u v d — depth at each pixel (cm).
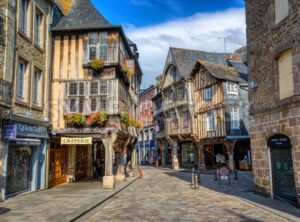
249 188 1381
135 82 2367
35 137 1234
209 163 3008
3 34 1007
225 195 1173
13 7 1062
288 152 962
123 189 1427
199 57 3312
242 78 2627
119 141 1708
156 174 2450
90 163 2048
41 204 938
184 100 3012
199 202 1014
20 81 1159
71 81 1466
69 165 1730
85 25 1492
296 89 882
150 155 4647
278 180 1021
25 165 1212
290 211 823
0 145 973
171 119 3291
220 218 753
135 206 948
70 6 1669
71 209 852
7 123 1002
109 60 1459
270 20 1056
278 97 1005
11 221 697
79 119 1397
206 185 1562
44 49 1348
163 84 3494
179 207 920
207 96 2719
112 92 1455
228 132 2438
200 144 2819
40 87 1313
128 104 1869
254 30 1191
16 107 1082
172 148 3225
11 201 995
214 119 2609
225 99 2470
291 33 915
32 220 707
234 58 2975
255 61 1180
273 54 1028
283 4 984
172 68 3269
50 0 1400
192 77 2952
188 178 2028
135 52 2384
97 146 2556
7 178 1069
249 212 830
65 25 1507
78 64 1475
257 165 1154
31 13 1213
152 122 4559
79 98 1463
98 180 1844
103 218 769
